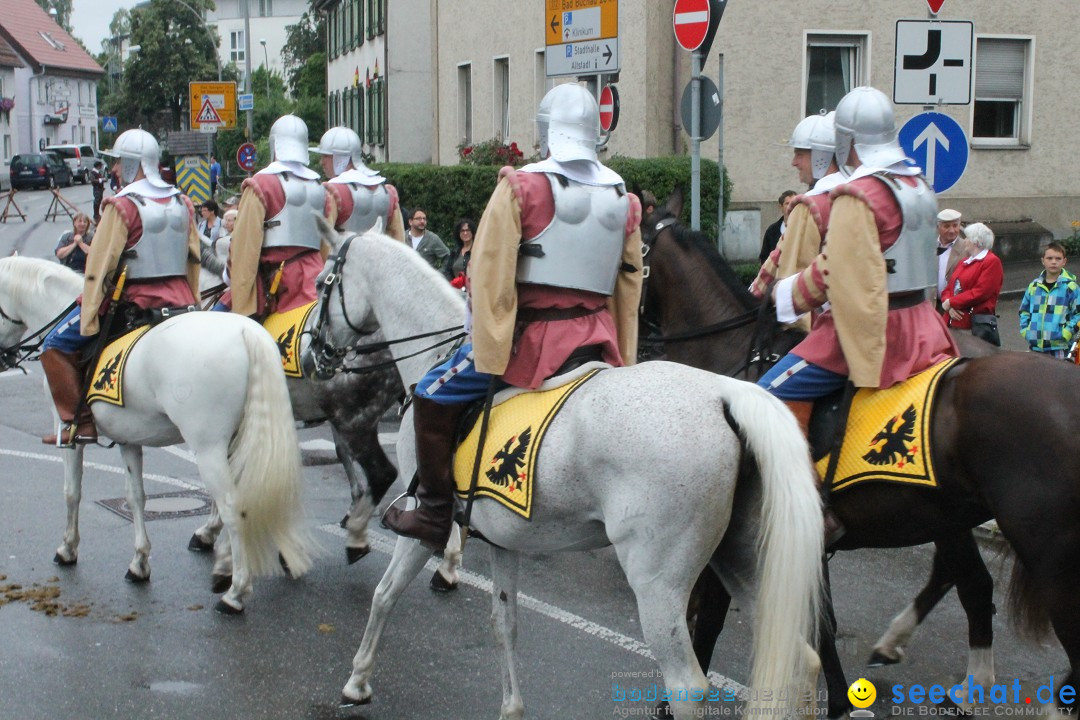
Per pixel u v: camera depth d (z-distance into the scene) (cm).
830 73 1883
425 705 532
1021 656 593
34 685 552
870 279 449
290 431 642
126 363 661
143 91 6862
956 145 811
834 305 455
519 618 641
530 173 440
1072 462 401
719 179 1537
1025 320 935
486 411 448
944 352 473
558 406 427
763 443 388
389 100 3212
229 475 636
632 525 396
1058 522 404
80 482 730
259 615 649
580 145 448
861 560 750
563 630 623
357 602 671
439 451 465
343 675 566
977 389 429
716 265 588
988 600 536
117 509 862
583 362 450
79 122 7619
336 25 4272
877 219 454
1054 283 922
